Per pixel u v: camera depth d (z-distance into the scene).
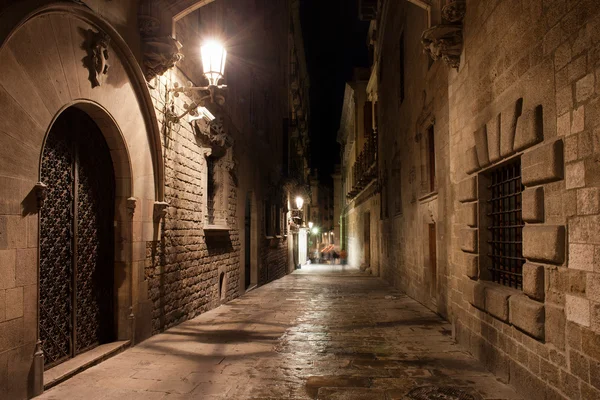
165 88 7.09
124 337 5.97
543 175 3.72
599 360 2.99
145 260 6.36
